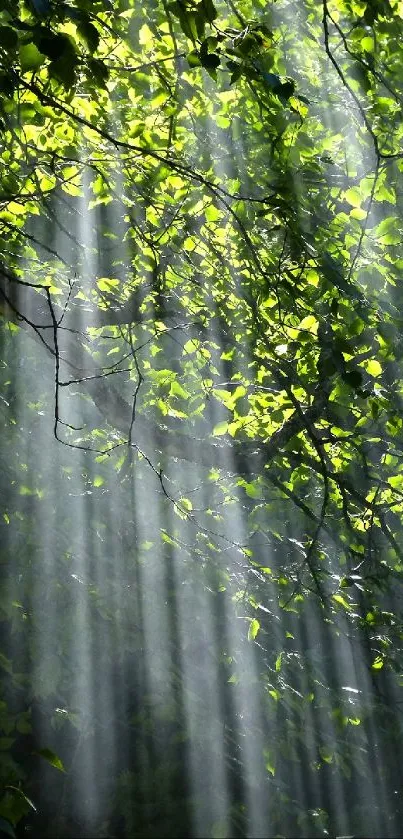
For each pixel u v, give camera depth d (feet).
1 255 18.57
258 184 19.22
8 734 17.70
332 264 17.43
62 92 17.98
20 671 18.02
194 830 18.71
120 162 19.51
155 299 21.03
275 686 20.40
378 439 21.20
